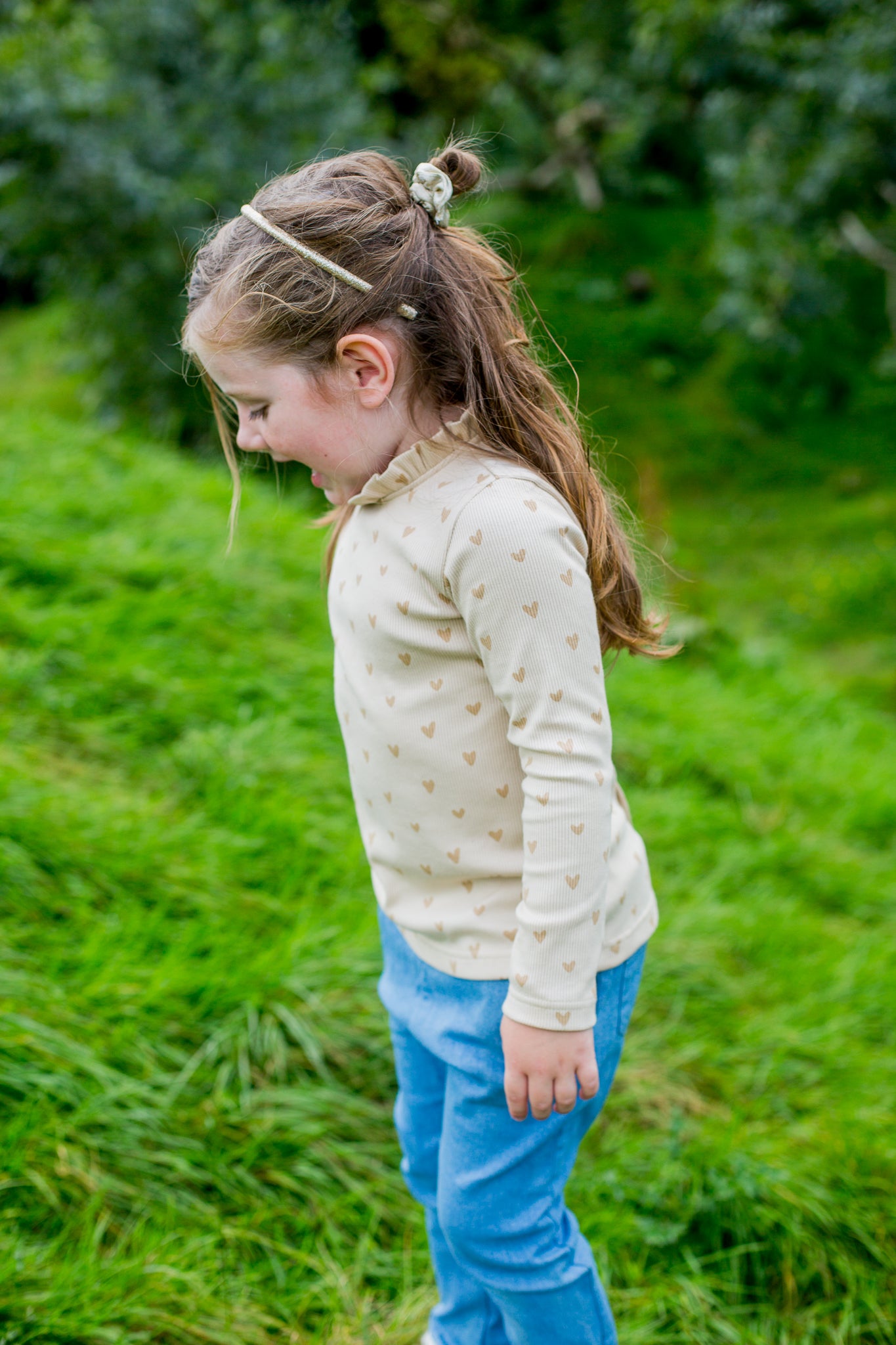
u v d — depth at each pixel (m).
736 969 2.74
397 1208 1.81
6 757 2.47
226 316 1.11
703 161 12.55
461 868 1.17
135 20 8.02
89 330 8.76
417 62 12.34
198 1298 1.54
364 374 1.11
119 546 3.74
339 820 2.68
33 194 7.86
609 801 1.08
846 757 4.52
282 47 8.48
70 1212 1.61
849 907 3.30
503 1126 1.19
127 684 2.98
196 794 2.66
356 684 1.20
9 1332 1.40
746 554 8.54
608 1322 1.29
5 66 7.45
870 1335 1.79
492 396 1.15
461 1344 1.43
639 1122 2.10
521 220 12.41
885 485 9.45
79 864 2.21
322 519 1.41
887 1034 2.63
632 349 10.88
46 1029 1.79
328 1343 1.56
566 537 1.07
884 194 8.41
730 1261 1.83
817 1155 2.07
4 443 4.51
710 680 5.09
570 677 1.05
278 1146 1.81
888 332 11.11
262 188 1.19
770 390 10.55
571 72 11.95
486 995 1.16
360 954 2.19
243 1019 1.97
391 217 1.13
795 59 8.06
